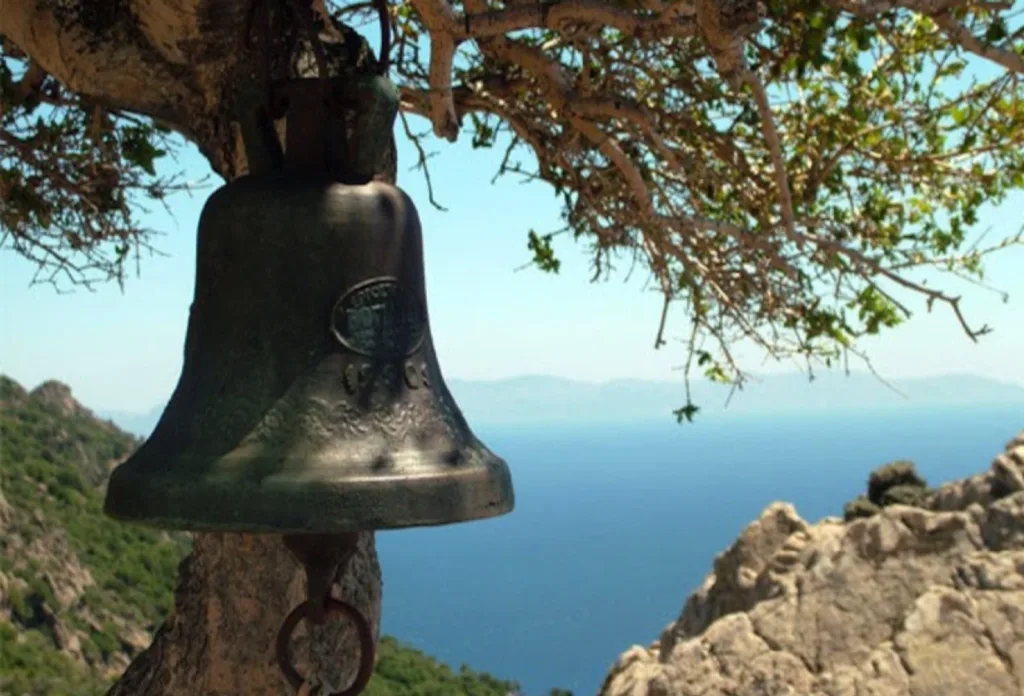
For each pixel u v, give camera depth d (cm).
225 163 555
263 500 298
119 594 3331
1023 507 1716
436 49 475
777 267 750
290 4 342
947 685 1583
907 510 1748
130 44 556
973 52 543
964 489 1805
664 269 755
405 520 303
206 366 331
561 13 491
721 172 820
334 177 335
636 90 755
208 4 532
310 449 310
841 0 531
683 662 1728
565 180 784
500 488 328
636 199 755
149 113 577
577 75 745
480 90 729
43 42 564
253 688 535
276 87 337
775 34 638
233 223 331
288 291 327
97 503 3791
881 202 805
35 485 3659
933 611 1633
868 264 688
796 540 1856
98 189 807
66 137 795
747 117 771
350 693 319
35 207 798
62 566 3212
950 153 768
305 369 322
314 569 318
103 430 4791
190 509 300
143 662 565
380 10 338
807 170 788
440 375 347
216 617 540
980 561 1659
